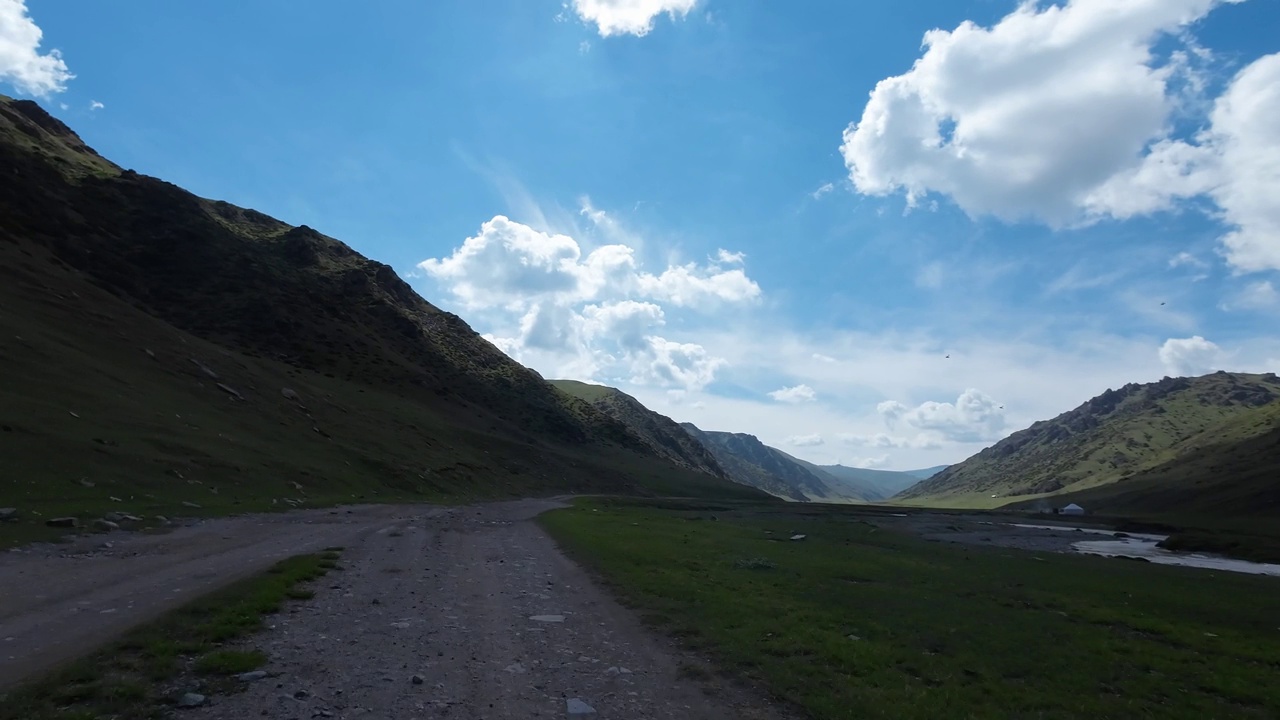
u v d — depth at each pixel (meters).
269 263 127.44
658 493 144.62
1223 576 34.72
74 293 60.81
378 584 17.91
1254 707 11.70
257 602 13.97
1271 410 195.88
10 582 14.58
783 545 36.41
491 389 162.25
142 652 10.31
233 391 61.69
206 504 32.56
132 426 40.28
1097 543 65.19
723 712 9.55
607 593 18.38
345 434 71.44
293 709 8.69
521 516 50.44
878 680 11.30
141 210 112.88
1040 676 12.50
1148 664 13.99
